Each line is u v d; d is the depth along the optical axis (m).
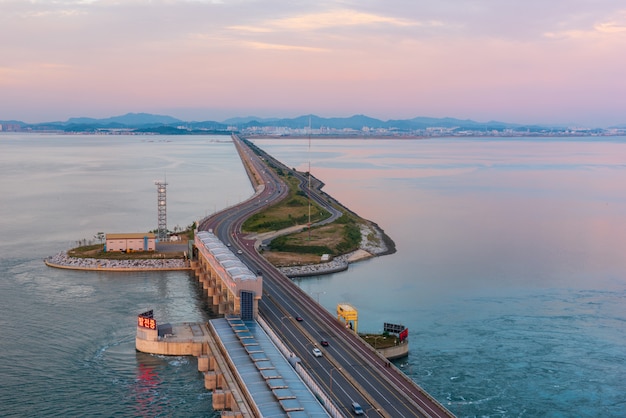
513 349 159.50
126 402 130.12
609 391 137.25
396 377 134.38
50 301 192.88
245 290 167.12
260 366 132.75
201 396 133.62
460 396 134.12
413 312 190.12
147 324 155.12
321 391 123.56
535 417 125.94
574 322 179.88
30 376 140.12
